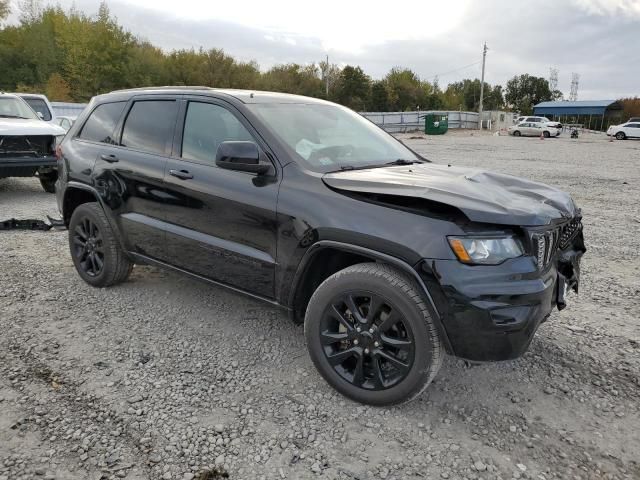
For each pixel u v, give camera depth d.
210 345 3.74
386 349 2.93
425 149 25.02
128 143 4.35
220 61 62.28
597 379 3.37
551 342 3.85
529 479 2.49
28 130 8.67
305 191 3.14
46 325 3.99
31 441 2.66
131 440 2.69
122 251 4.50
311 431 2.80
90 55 49.19
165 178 3.89
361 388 3.01
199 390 3.16
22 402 2.99
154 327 4.01
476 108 90.25
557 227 2.95
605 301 4.66
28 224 6.93
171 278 5.07
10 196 9.53
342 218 2.93
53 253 5.83
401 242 2.72
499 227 2.70
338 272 3.04
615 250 6.33
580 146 28.66
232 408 2.99
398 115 48.28
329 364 3.10
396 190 2.85
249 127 3.53
